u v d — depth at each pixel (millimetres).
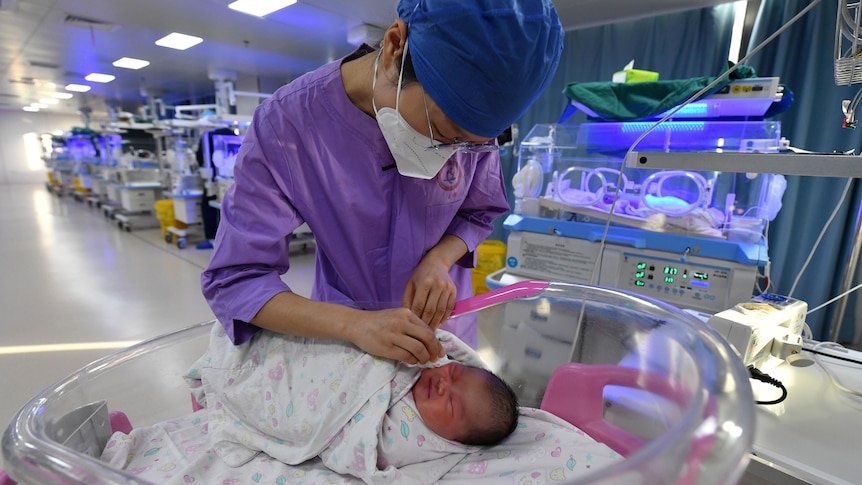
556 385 950
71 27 3752
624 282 1386
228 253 725
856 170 691
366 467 730
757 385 887
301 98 786
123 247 4738
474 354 954
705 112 1403
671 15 2777
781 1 2322
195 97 7930
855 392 840
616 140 1573
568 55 3225
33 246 4711
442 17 560
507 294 972
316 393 789
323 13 3328
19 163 13320
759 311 964
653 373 771
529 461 797
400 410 811
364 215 835
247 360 829
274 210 761
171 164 5293
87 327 2590
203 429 844
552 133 1764
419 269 851
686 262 1288
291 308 700
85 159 8602
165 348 921
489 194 1000
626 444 815
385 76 685
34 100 9172
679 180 1457
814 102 2230
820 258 2236
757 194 1421
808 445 705
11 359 2193
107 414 789
